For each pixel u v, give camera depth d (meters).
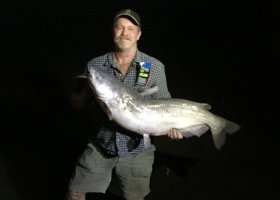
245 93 3.16
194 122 1.61
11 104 2.82
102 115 1.58
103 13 5.35
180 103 1.58
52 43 4.17
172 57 4.02
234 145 2.38
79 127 2.59
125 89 1.50
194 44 4.42
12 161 2.17
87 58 3.79
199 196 1.93
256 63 3.84
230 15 5.35
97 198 1.88
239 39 4.55
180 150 2.33
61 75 3.36
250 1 5.63
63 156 2.26
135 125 1.53
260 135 2.49
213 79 3.47
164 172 2.11
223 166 2.18
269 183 2.02
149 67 1.55
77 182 1.62
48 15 5.12
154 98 1.57
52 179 2.05
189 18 5.32
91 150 1.60
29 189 1.95
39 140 2.40
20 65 3.54
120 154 1.56
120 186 1.65
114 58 1.57
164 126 1.57
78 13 5.29
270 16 5.03
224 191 1.97
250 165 2.18
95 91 1.48
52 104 2.86
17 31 4.47
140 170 1.60
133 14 1.51
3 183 1.98
